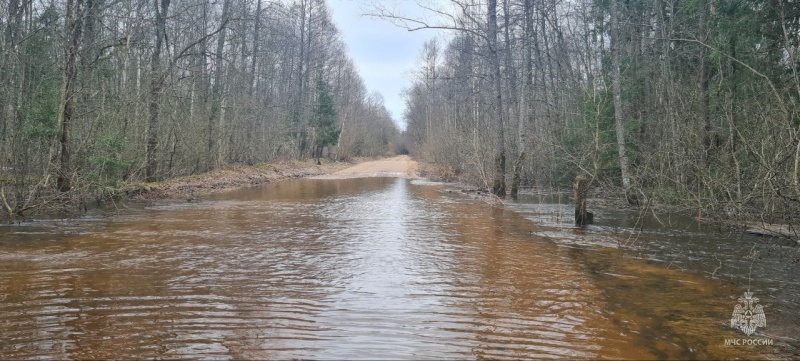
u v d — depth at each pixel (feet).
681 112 45.96
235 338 13.93
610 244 28.89
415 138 196.54
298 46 153.07
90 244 27.66
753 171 32.04
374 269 22.20
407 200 56.44
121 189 47.98
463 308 16.78
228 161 102.78
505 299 17.84
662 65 56.75
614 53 46.52
